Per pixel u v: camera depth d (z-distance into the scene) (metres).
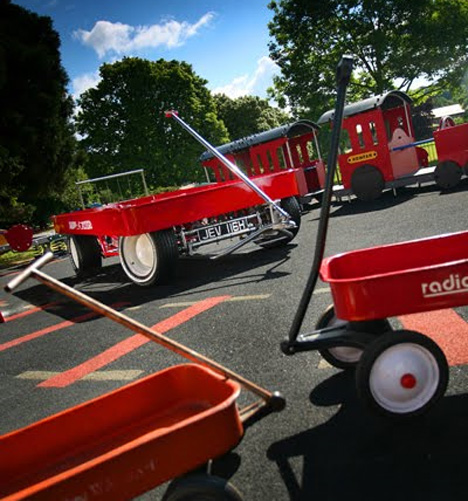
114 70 44.81
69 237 9.56
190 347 4.40
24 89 21.17
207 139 47.19
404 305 2.55
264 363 3.70
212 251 9.62
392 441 2.47
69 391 4.03
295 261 7.03
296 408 2.97
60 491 1.74
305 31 29.36
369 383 2.55
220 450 1.96
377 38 27.44
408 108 12.98
